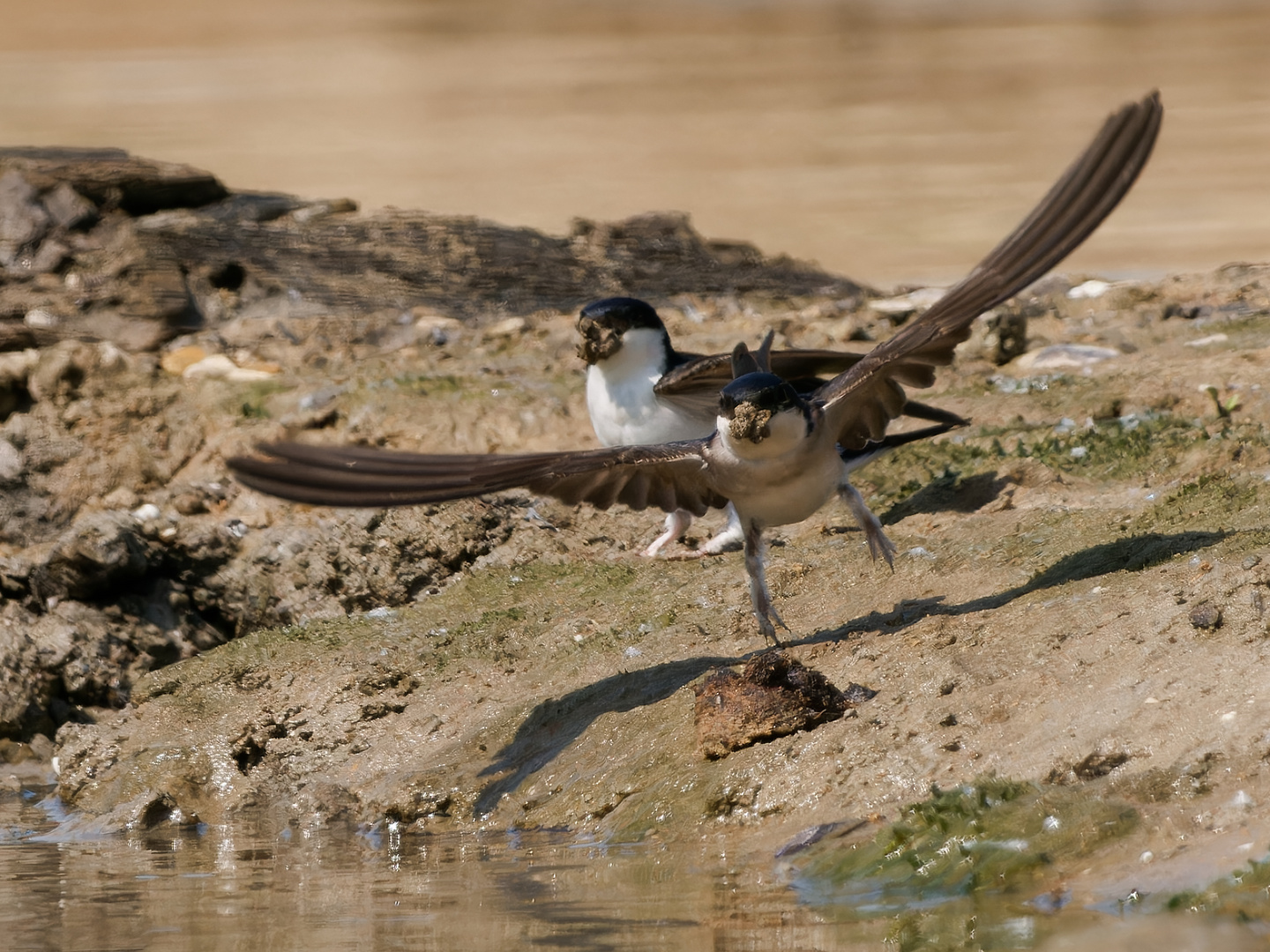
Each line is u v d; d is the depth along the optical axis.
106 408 16.05
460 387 16.52
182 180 20.91
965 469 13.61
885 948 7.41
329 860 9.91
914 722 9.33
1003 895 7.83
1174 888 7.48
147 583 14.47
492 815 10.41
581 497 9.73
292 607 14.12
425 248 20.78
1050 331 17.84
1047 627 9.84
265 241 20.33
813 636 10.94
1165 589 9.77
